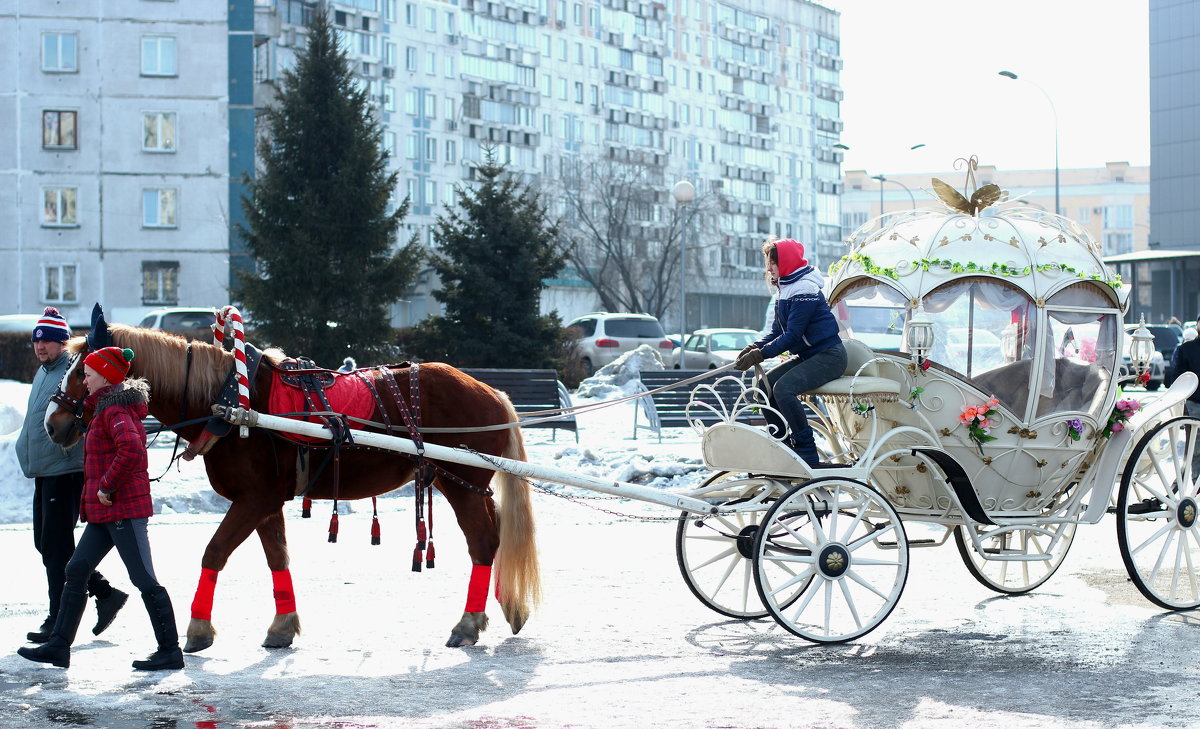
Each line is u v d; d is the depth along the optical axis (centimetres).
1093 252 888
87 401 730
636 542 1190
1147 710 635
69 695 661
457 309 3450
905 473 863
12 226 5444
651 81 9544
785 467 796
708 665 736
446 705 644
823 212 11331
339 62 3316
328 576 1007
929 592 959
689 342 3772
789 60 10912
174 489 1362
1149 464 929
